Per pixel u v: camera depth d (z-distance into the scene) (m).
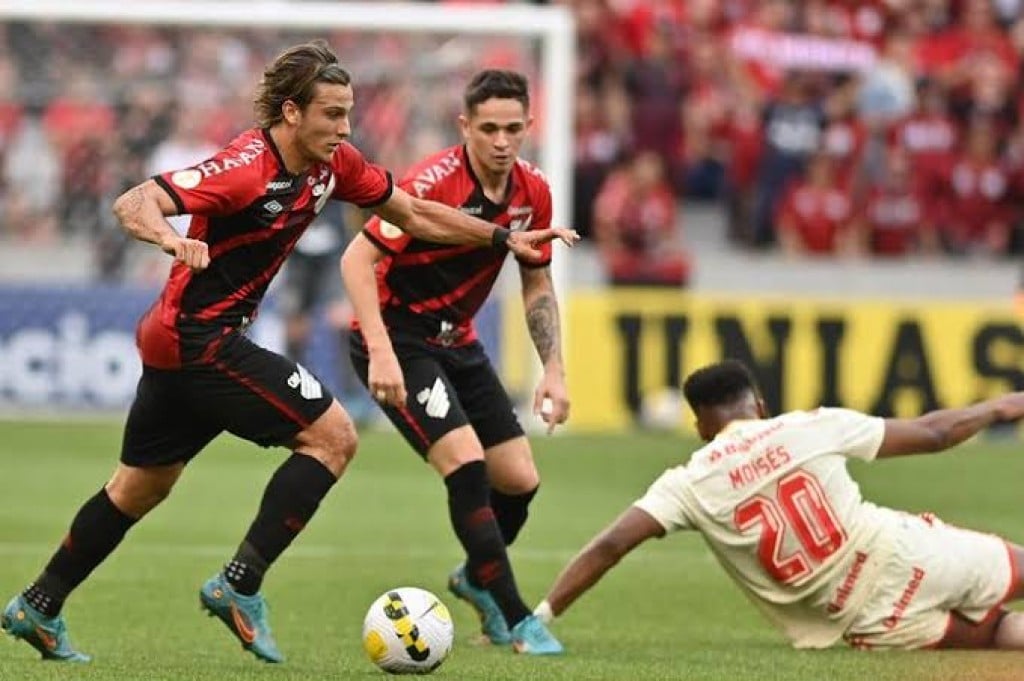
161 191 22.39
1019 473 57.53
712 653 26.70
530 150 69.00
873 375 67.12
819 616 26.80
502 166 27.50
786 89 82.81
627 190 78.00
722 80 83.31
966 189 84.25
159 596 32.97
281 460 58.28
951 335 67.50
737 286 82.12
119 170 70.81
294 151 23.42
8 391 67.00
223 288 23.61
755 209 82.56
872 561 26.44
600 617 31.59
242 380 23.64
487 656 26.05
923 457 61.56
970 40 85.88
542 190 28.55
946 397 67.38
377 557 38.97
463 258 27.97
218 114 70.69
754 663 25.36
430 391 27.58
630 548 26.61
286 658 25.58
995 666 24.97
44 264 71.19
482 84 27.39
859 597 26.47
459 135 69.38
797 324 67.06
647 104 81.75
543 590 34.84
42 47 70.56
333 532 42.84
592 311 66.94
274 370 23.78
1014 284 83.19
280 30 70.25
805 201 82.31
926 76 84.88
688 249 83.38
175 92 70.62
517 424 29.17
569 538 42.25
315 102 23.05
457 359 28.59
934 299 82.62
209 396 23.72
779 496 26.28
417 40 69.06
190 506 47.00
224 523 43.97
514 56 68.94
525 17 66.31
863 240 82.88
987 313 67.62
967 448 65.19
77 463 54.88
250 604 24.00
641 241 77.94
